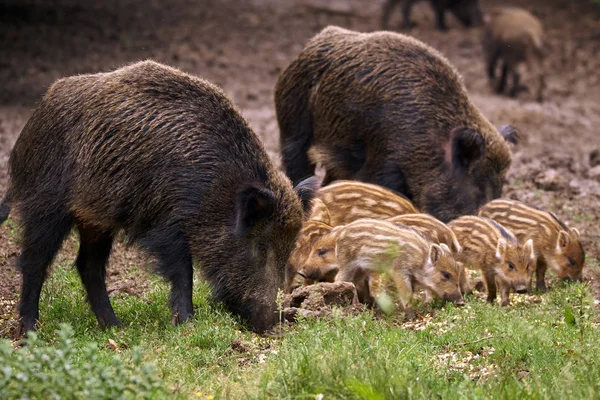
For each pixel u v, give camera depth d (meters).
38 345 15.35
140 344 15.09
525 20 45.44
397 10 64.75
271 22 57.72
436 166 21.33
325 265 19.00
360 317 15.70
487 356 14.83
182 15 57.38
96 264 17.66
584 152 35.06
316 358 12.91
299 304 17.34
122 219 16.78
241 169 16.70
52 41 48.41
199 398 12.68
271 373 13.20
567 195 28.12
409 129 21.44
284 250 16.53
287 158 23.33
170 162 16.42
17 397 10.83
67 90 17.14
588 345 14.49
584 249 23.09
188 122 16.67
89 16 54.44
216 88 17.55
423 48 22.39
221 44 51.66
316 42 22.86
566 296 18.59
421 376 13.02
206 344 15.41
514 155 32.78
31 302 16.91
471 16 59.72
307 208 17.28
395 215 20.48
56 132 16.86
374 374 12.41
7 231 22.53
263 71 47.16
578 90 48.22
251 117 37.44
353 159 22.28
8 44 47.16
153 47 49.28
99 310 17.47
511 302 19.23
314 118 22.72
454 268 18.38
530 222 20.62
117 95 16.73
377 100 21.62
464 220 20.14
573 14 64.25
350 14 61.59
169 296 16.95
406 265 18.30
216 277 16.62
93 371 11.77
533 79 49.59
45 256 16.98
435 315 17.78
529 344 14.88
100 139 16.52
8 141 31.67
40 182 16.92
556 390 12.41
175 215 16.45
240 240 16.44
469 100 22.52
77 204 16.78
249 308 16.58
